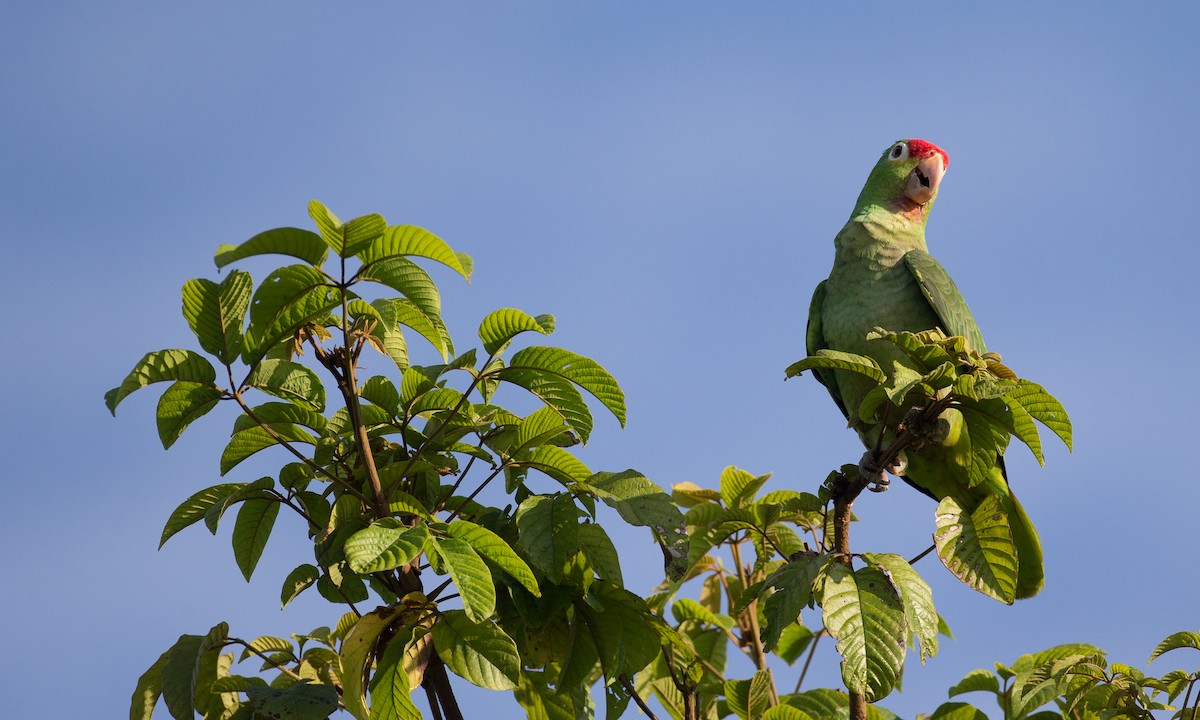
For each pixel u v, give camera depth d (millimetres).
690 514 9000
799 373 7336
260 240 5855
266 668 7332
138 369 6273
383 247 6125
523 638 7230
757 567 9672
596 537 7023
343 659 6320
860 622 6754
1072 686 8055
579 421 7062
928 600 6938
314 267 6117
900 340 7281
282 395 6914
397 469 7004
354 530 6723
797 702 8719
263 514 7328
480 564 5824
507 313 6578
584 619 7176
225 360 6512
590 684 8258
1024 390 7039
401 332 7531
